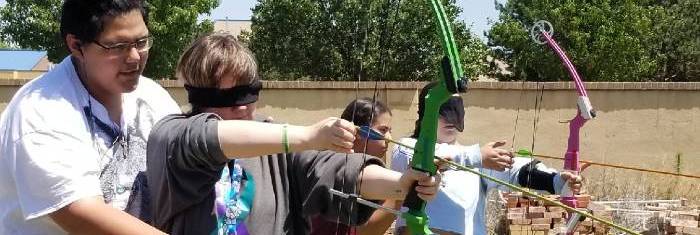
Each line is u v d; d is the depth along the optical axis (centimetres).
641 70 2514
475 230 370
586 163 458
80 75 231
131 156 241
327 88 1126
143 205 238
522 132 1136
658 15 2764
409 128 1112
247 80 232
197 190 213
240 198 228
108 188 232
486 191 382
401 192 223
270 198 234
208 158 204
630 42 2450
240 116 234
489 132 1142
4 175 221
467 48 2175
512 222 657
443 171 319
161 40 2645
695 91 1144
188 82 233
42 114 216
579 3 2442
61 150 213
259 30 2327
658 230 736
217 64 227
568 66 449
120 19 218
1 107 1111
